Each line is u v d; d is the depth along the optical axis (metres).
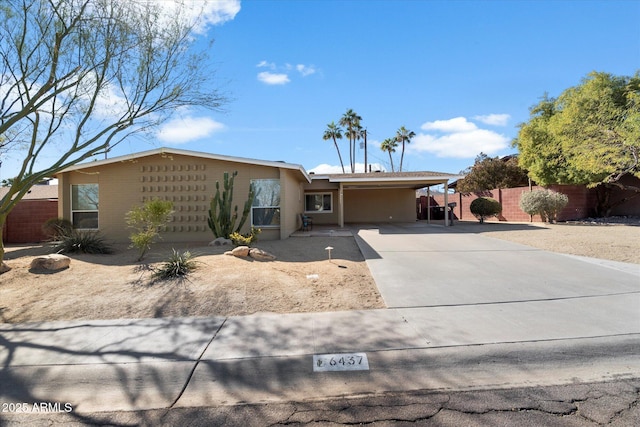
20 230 15.55
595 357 3.90
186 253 7.85
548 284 6.79
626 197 19.67
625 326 4.71
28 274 7.34
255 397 3.31
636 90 16.55
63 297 6.17
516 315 5.19
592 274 7.45
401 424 2.83
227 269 7.43
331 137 46.22
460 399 3.17
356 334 4.61
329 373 3.69
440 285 6.81
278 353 4.13
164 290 6.37
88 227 13.48
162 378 3.67
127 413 3.12
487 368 3.71
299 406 3.14
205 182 13.45
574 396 3.17
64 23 7.34
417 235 13.97
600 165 13.36
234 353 4.16
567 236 12.59
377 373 3.66
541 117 20.36
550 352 4.02
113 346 4.40
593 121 13.83
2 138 8.73
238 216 13.41
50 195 23.67
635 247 9.99
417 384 3.45
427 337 4.46
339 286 6.77
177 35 8.55
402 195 23.92
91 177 13.54
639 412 2.91
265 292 6.30
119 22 7.83
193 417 3.02
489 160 26.69
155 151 13.12
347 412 3.02
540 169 19.20
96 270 7.71
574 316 5.10
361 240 12.52
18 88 7.73
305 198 22.38
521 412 2.95
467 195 26.16
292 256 9.60
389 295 6.24
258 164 13.29
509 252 10.03
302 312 5.51
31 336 4.73
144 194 13.48
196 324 5.08
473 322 4.94
